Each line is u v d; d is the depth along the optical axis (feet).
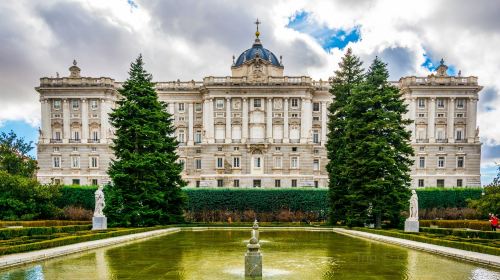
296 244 95.55
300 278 54.44
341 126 182.09
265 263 66.33
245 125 289.94
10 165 193.36
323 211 191.11
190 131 308.19
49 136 298.15
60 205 181.78
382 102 148.15
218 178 284.82
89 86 296.10
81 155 294.87
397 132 146.20
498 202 130.41
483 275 56.24
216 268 61.46
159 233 126.93
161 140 162.61
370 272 58.54
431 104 294.66
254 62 293.43
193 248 86.12
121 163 149.48
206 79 294.05
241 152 287.28
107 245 91.45
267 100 291.58
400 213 143.64
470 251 75.51
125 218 142.20
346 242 100.32
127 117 155.53
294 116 292.81
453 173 291.79
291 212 188.34
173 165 164.45
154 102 160.15
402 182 142.61
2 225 138.82
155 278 54.03
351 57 192.75
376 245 93.09
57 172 294.05
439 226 147.95
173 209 168.55
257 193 192.34
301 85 288.92
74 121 298.97
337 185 169.37
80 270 59.31
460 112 296.92
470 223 142.31
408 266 63.46
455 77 295.28
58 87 296.10
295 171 285.84
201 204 191.52
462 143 291.79
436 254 76.79
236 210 190.19
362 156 145.28
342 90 186.39
